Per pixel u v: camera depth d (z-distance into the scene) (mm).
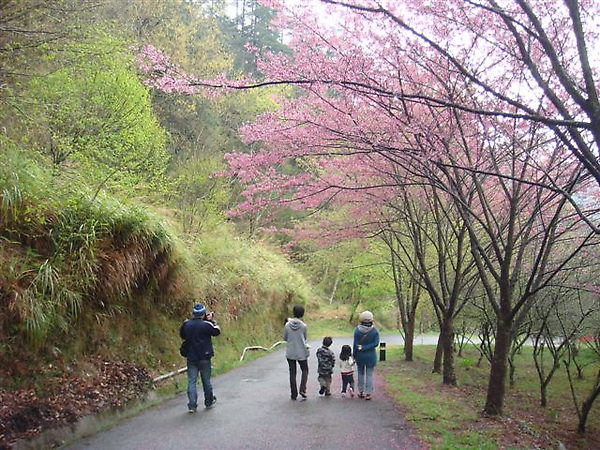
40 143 9789
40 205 7195
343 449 5879
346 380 9039
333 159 10500
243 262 18125
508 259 7777
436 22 7137
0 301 6250
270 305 19234
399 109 7086
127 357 8672
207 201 17422
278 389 9594
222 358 13023
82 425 6301
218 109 24891
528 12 4965
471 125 7660
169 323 10523
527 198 8836
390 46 7121
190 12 26375
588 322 14133
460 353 20969
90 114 10773
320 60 6762
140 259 9000
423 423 7156
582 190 9836
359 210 12258
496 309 8094
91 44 9805
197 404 7988
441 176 8891
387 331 35094
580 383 16406
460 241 10625
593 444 9328
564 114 5012
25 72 8828
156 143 13109
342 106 7754
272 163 8898
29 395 6168
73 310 7375
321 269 30594
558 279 11734
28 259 6848
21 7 7957
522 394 14539
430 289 11648
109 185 9938
